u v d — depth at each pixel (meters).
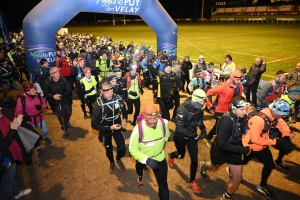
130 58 10.16
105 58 8.91
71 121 6.53
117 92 5.32
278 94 4.69
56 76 5.01
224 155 3.11
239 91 4.55
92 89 5.97
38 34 7.14
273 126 3.31
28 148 3.33
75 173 4.26
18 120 2.84
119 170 4.33
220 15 69.56
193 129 3.47
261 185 3.61
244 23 55.84
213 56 17.33
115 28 54.41
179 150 3.72
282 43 22.78
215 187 3.88
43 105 4.64
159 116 2.79
